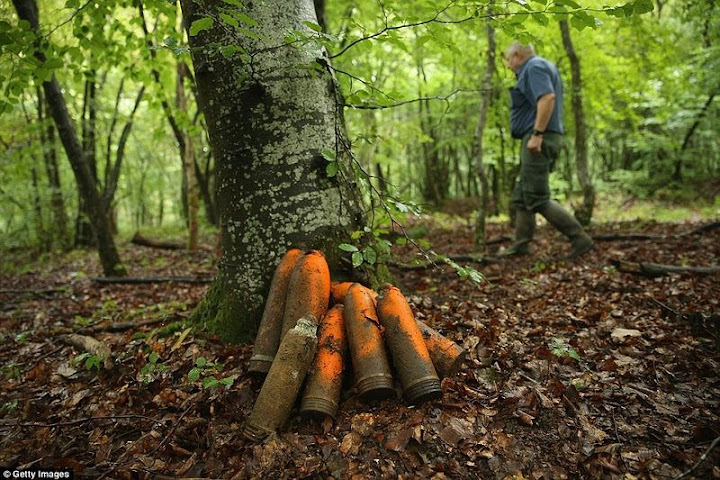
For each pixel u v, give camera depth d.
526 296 3.60
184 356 2.56
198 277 5.80
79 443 2.01
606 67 8.33
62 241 11.41
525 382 2.18
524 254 5.16
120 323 3.40
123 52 4.58
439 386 1.90
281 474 1.68
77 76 3.94
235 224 2.62
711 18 5.85
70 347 3.05
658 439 1.73
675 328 2.65
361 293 2.19
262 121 2.51
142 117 14.12
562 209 4.78
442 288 3.98
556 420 1.87
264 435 1.81
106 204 10.21
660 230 6.08
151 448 1.93
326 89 2.68
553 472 1.62
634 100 11.32
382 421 1.89
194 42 2.59
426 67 12.92
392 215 2.69
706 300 2.93
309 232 2.55
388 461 1.71
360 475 1.66
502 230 8.19
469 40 8.54
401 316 2.05
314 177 2.57
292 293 2.19
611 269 3.89
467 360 2.37
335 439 1.82
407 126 8.26
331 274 2.59
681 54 9.68
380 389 1.88
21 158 9.33
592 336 2.66
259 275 2.56
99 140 11.39
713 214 9.34
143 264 7.46
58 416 2.23
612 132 16.12
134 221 26.64
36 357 3.03
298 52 2.53
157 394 2.30
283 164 2.53
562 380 2.19
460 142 12.16
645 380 2.15
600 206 13.33
